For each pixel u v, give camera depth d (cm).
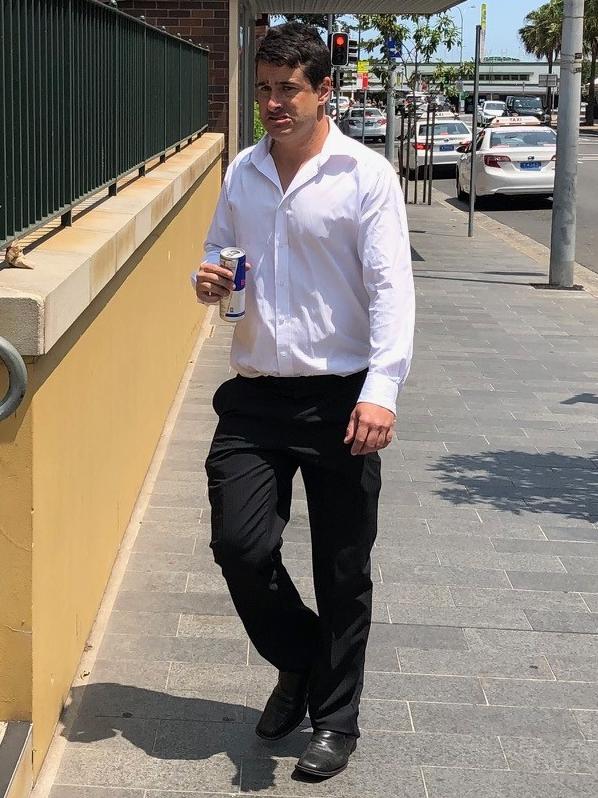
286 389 321
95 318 401
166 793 328
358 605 333
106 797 325
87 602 409
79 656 395
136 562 494
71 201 417
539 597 480
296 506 580
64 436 346
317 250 314
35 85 359
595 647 436
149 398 593
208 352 912
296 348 318
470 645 433
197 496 579
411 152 3089
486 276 1375
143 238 487
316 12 1958
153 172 677
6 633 310
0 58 314
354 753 354
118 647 416
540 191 2252
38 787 323
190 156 833
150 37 670
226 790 330
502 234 1842
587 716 383
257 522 315
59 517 342
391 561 514
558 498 607
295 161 314
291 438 320
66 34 407
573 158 1263
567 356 958
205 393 778
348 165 310
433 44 2820
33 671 313
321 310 317
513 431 733
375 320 310
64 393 344
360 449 304
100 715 368
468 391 832
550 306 1188
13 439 299
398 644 432
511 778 344
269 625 337
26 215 349
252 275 321
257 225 318
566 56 1241
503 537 549
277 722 352
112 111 519
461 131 3191
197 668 404
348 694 339
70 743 351
